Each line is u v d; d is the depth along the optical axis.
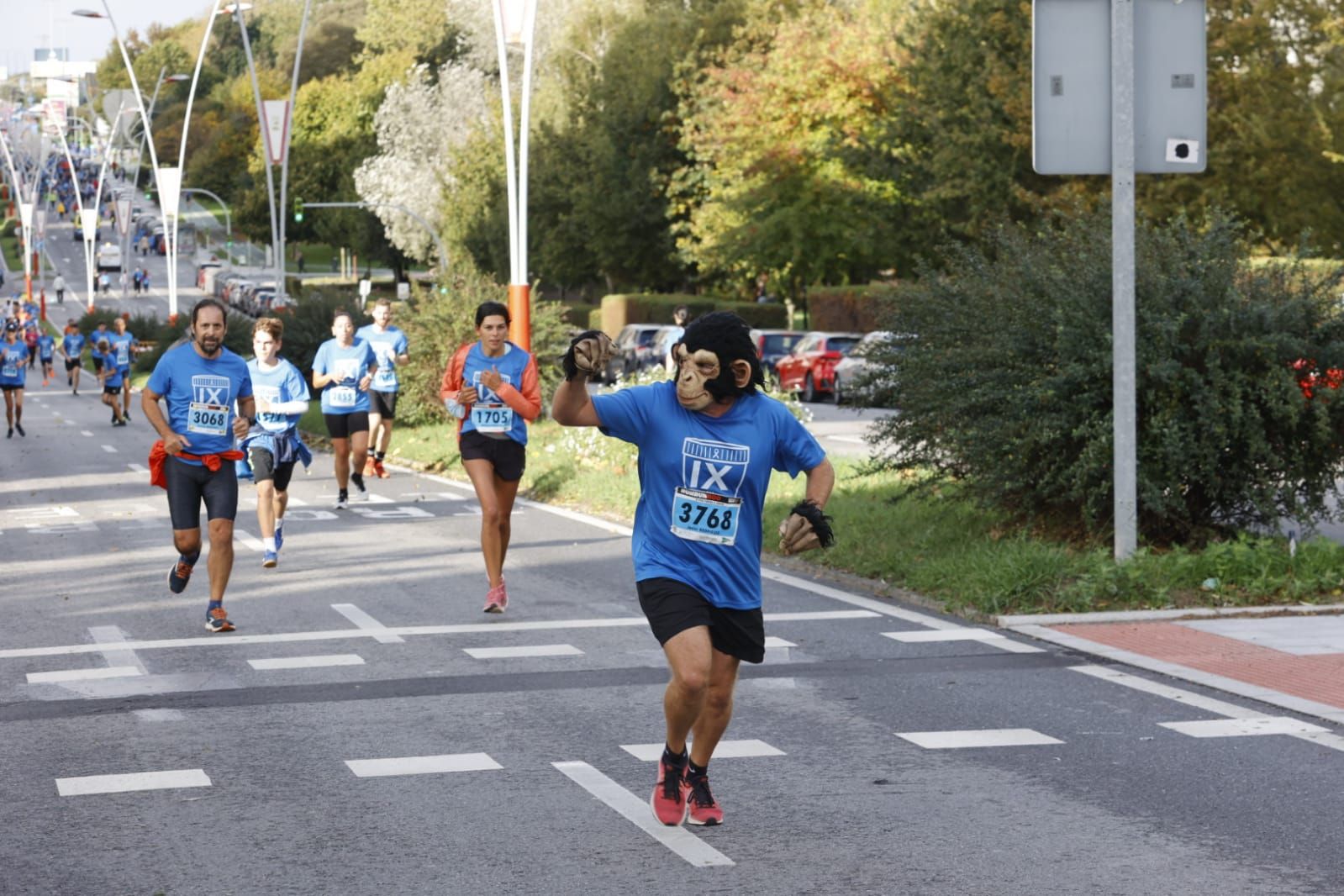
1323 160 52.03
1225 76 52.31
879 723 11.56
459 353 16.89
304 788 9.96
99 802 9.67
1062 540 18.94
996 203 57.66
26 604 17.30
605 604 16.97
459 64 126.19
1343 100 51.50
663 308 90.31
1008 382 18.58
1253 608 15.83
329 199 172.00
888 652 14.19
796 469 8.93
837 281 81.38
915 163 63.91
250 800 9.69
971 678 13.06
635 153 95.50
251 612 16.64
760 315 86.00
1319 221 52.94
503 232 104.81
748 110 76.56
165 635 15.32
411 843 8.81
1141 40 17.31
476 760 10.59
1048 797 9.65
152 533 23.88
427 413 40.28
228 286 148.88
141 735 11.34
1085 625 15.34
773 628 15.43
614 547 21.67
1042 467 18.47
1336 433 18.11
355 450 27.31
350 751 10.84
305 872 8.32
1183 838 8.82
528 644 14.71
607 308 98.00
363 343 27.30
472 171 107.62
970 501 20.53
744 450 8.66
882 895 7.90
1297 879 8.11
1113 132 17.19
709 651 8.55
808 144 74.19
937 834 8.91
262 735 11.33
